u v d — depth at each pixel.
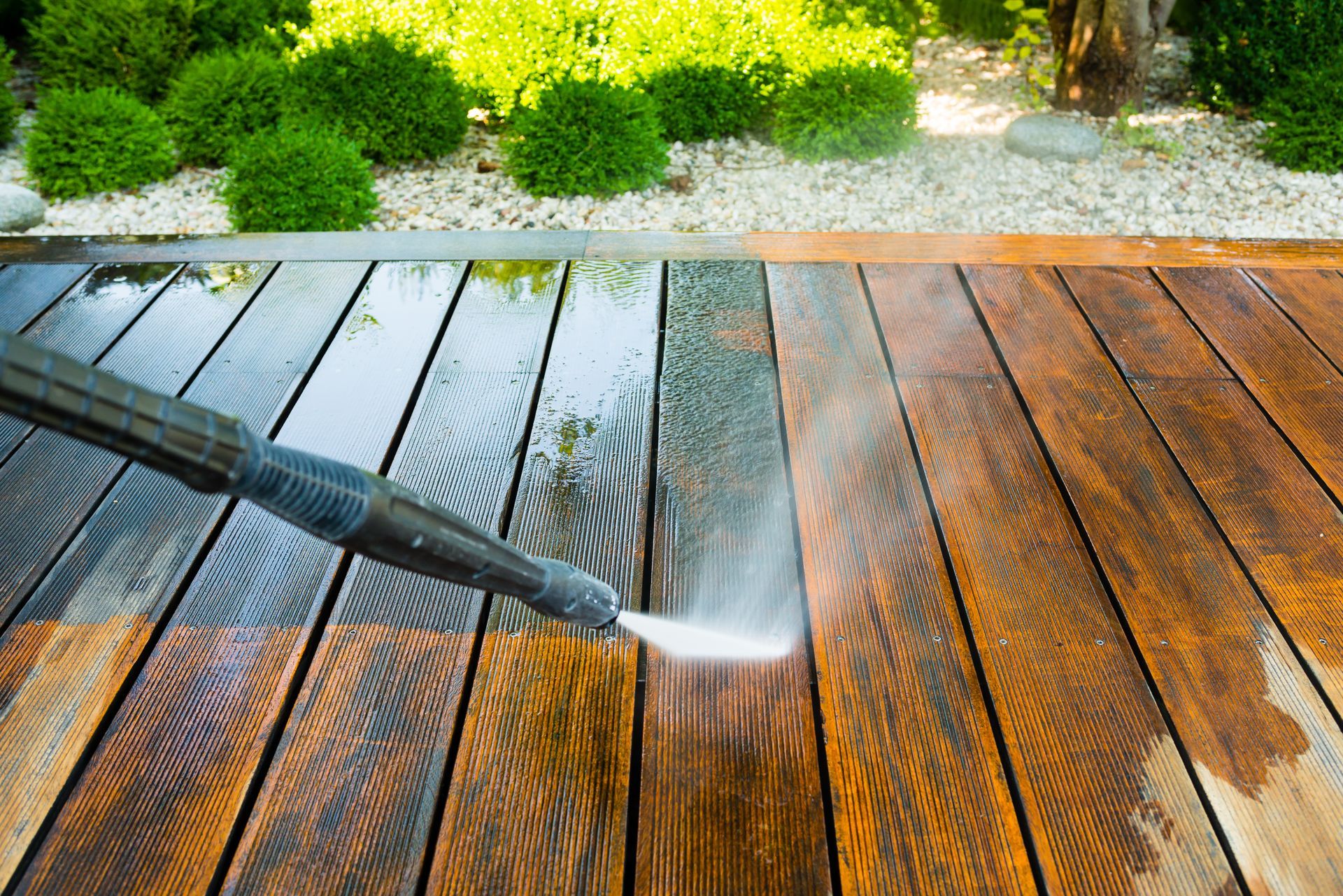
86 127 4.79
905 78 5.24
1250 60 5.56
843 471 1.66
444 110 5.11
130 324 2.06
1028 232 4.50
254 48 5.62
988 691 1.28
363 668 1.31
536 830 1.11
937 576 1.45
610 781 1.17
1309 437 1.72
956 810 1.14
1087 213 4.67
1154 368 1.91
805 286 2.20
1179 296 2.15
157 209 4.70
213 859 1.09
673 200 4.88
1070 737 1.21
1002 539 1.52
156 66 5.78
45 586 1.44
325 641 1.35
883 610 1.40
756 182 5.08
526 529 1.54
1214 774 1.17
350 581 1.44
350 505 0.67
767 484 1.64
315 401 1.83
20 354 0.50
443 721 1.24
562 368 1.92
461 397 1.84
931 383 1.88
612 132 4.83
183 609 1.40
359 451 1.70
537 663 1.31
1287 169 5.02
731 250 2.36
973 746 1.21
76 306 2.13
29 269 2.27
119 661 1.32
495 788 1.16
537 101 4.88
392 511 0.70
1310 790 1.15
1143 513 1.56
